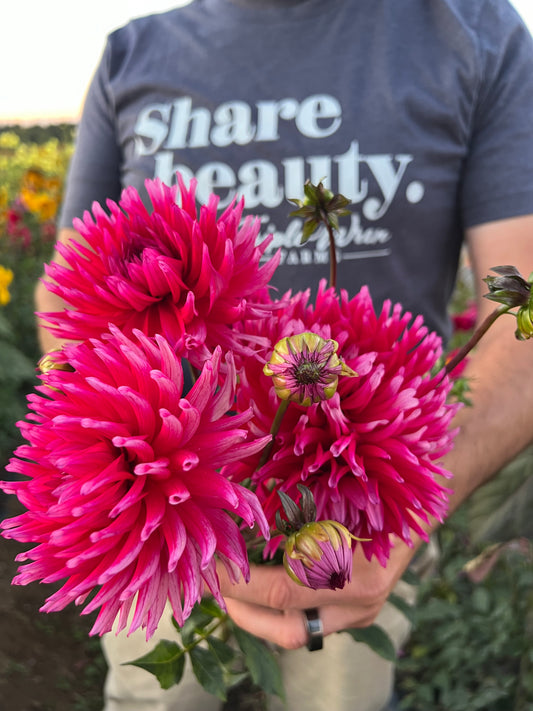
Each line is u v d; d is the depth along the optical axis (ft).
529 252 1.53
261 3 1.71
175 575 0.71
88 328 0.81
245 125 1.68
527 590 2.63
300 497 0.82
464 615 2.79
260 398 0.83
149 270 0.76
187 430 0.70
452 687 2.89
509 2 1.68
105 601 0.69
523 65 1.59
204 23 1.78
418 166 1.60
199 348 0.76
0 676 3.20
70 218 1.90
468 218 1.64
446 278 1.71
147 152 1.76
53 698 3.14
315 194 0.94
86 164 1.91
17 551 4.15
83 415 0.73
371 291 1.65
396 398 0.82
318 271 1.65
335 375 0.75
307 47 1.68
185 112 1.73
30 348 5.92
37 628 3.54
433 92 1.59
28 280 6.42
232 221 0.80
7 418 4.87
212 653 1.07
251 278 0.81
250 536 0.89
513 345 1.38
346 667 1.79
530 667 2.46
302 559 0.76
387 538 0.83
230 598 1.06
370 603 1.05
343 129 1.63
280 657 1.87
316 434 0.82
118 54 1.87
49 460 0.72
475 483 1.25
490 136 1.59
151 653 1.05
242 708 2.52
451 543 2.88
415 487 0.82
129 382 0.73
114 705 1.98
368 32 1.65
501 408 1.28
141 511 0.71
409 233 1.62
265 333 0.85
